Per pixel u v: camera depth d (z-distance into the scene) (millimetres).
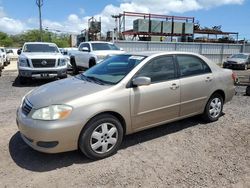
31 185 3250
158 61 4570
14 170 3598
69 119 3557
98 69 4883
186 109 4957
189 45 28203
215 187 3207
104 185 3248
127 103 4047
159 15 28375
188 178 3398
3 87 10383
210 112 5512
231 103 7547
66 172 3549
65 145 3602
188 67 5027
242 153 4125
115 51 13578
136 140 4621
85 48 13961
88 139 3732
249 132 5055
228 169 3627
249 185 3256
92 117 3729
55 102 3621
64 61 11281
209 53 29844
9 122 5559
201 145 4434
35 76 10617
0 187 3201
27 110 3814
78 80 4578
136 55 4727
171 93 4609
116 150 4105
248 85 8906
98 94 3811
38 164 3758
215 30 34906
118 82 4082
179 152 4156
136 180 3352
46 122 3520
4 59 21562
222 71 5691
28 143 3785
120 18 27844
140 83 4027
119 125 4016
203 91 5199
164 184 3266
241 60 24062
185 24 29641
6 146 4344
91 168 3646
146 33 28047
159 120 4566
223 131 5098
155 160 3887
